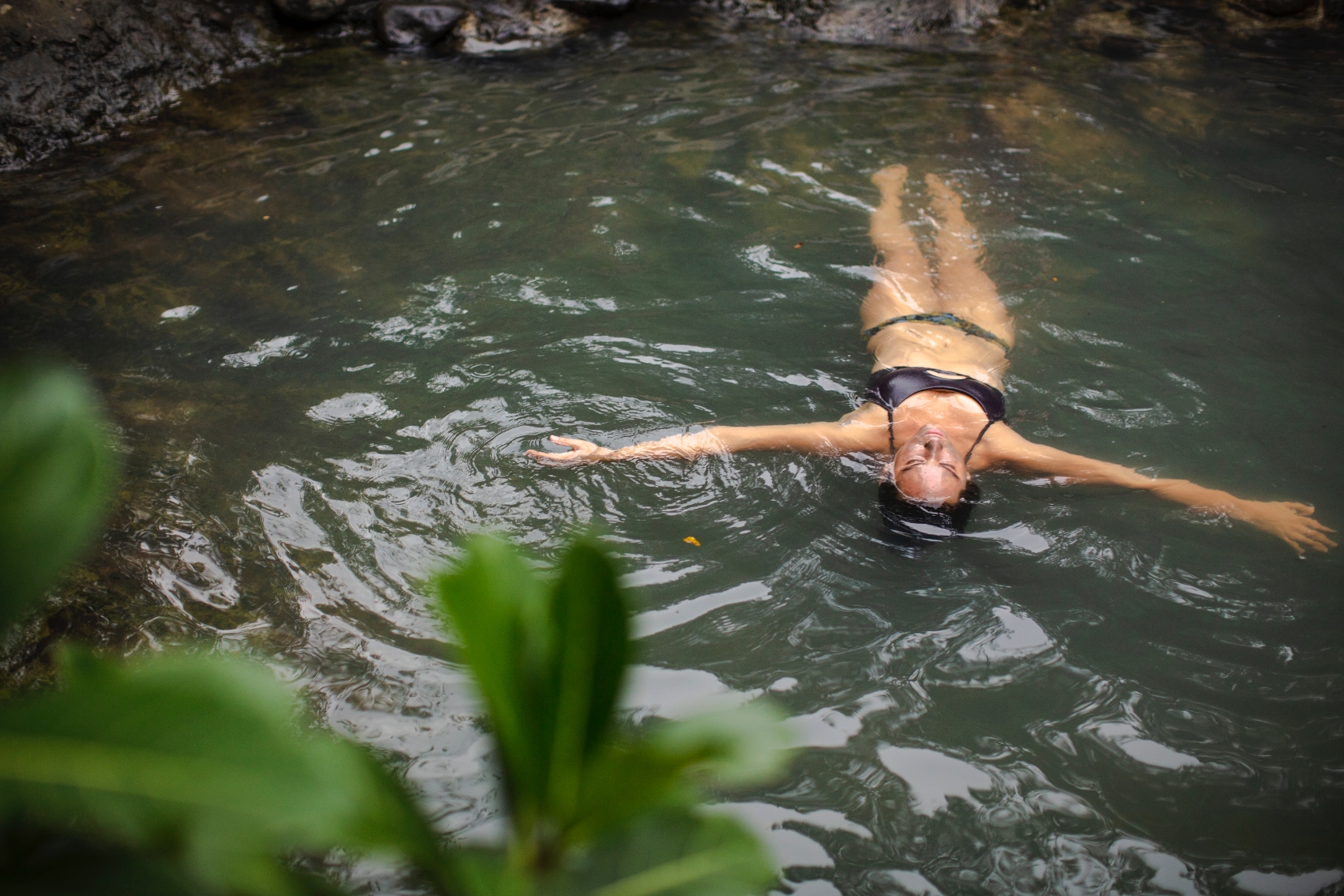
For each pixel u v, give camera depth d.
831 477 3.99
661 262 5.37
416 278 5.21
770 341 4.80
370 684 3.06
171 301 5.01
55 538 0.65
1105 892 2.46
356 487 3.88
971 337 4.71
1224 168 6.20
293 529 3.67
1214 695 3.04
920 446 3.85
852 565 3.56
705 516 3.77
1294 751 2.86
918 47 8.12
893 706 3.01
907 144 6.51
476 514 3.75
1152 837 2.61
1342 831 2.62
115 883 0.65
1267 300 4.99
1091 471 3.95
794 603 3.40
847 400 4.45
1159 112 6.91
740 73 7.62
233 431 4.15
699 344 4.77
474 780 2.75
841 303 5.05
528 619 0.73
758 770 0.74
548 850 0.76
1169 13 8.59
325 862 2.46
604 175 6.19
